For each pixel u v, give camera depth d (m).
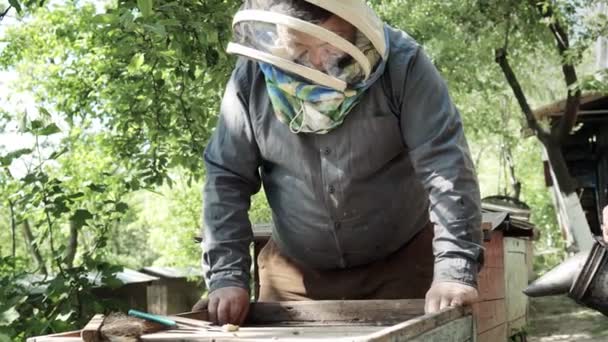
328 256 3.03
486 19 13.62
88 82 8.11
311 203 2.87
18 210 5.79
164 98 6.71
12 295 4.91
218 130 2.94
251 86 2.85
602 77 12.52
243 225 2.83
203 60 5.98
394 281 3.06
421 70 2.69
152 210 13.95
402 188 2.87
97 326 1.95
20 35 10.01
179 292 14.22
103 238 5.60
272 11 2.39
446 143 2.65
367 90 2.68
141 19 5.02
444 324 2.19
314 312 2.77
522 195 24.73
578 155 15.65
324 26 2.38
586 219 14.79
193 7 5.69
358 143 2.73
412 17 14.15
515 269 6.55
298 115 2.65
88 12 8.85
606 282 2.65
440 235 2.59
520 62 17.70
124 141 7.42
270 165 2.94
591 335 8.21
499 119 19.47
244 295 2.70
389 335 1.71
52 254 5.29
